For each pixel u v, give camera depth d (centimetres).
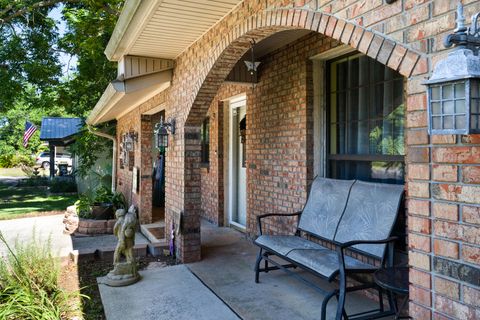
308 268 323
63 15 1138
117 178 1111
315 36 442
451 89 150
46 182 1795
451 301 173
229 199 746
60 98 1233
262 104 559
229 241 620
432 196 181
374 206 346
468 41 150
